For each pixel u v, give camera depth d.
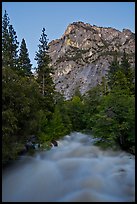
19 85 20.28
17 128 19.72
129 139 23.97
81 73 188.50
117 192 14.18
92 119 30.38
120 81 42.97
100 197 13.41
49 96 39.00
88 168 18.72
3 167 19.02
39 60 41.56
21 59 44.69
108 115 25.47
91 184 15.16
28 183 15.87
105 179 16.03
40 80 40.25
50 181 16.06
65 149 27.69
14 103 19.77
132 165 19.52
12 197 14.04
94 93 48.16
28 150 24.56
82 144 32.59
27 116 21.39
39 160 21.58
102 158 22.14
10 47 40.25
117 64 60.19
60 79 195.38
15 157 19.25
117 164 19.83
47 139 29.61
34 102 23.08
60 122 36.81
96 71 182.50
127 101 25.41
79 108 52.25
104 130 25.72
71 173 17.56
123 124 24.09
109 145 25.64
